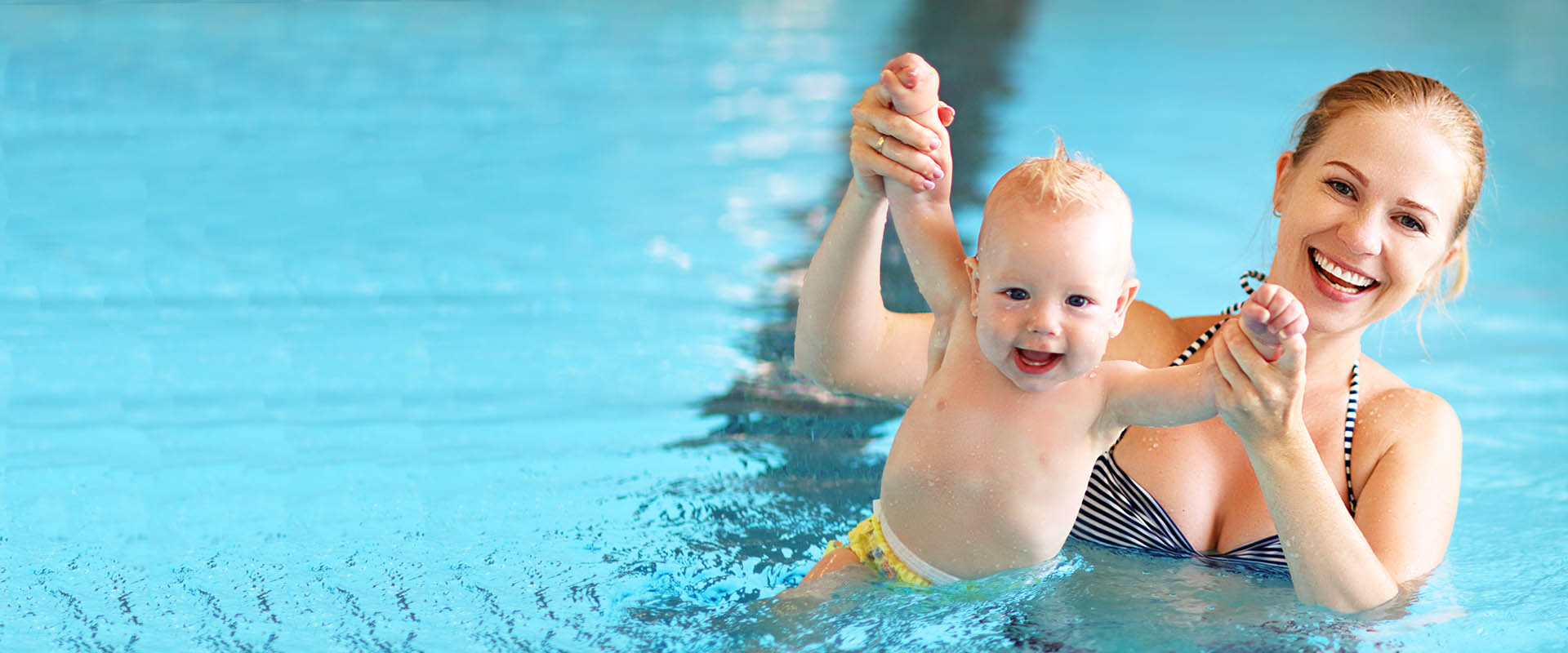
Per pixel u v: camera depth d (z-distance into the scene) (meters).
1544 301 5.09
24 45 9.44
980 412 2.22
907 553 2.31
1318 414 2.41
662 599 2.38
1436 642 2.09
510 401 3.66
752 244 5.42
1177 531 2.41
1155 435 2.46
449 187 6.29
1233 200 6.43
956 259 2.30
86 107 7.77
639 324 4.38
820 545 2.67
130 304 4.45
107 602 2.34
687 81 9.40
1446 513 2.29
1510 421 3.73
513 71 9.59
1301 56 11.23
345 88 8.69
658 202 6.11
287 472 3.08
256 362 3.94
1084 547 2.49
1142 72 10.36
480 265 5.04
